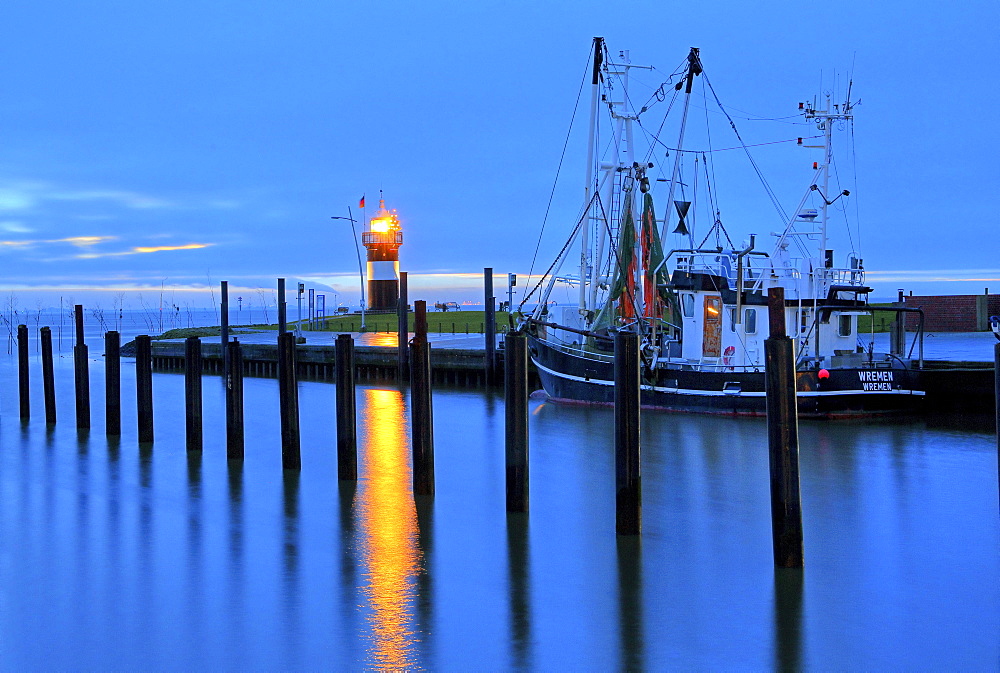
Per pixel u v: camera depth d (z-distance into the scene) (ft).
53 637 50.52
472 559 60.85
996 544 62.54
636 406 63.26
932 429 101.81
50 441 105.70
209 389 161.27
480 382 153.89
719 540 63.62
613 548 62.34
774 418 55.72
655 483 79.71
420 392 74.84
